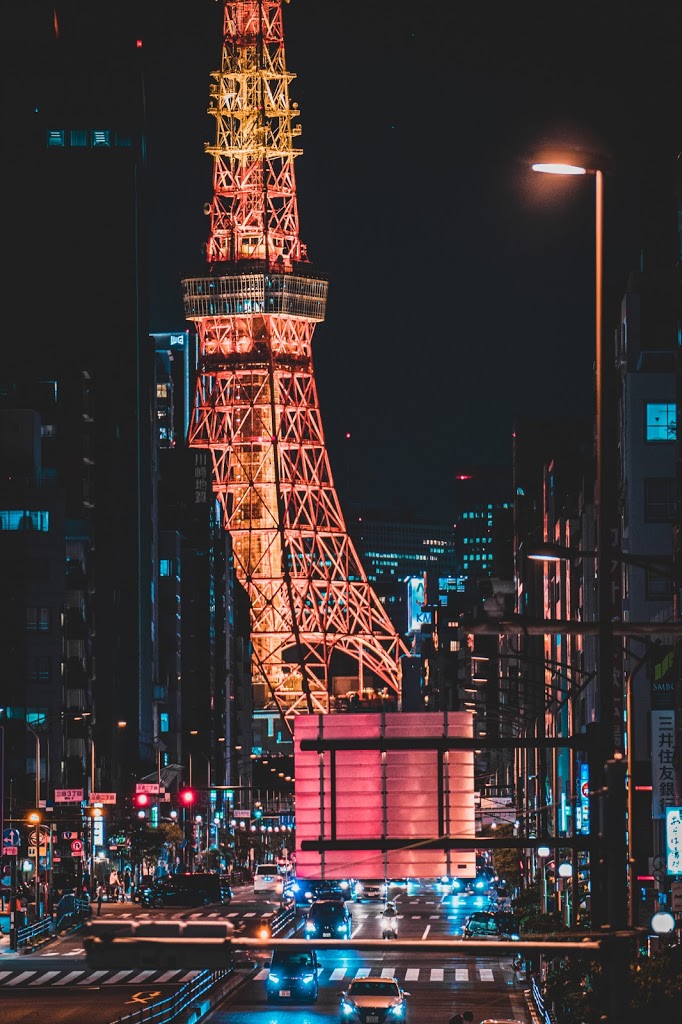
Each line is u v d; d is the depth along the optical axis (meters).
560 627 65.00
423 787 85.00
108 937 53.12
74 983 167.38
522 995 155.12
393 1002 127.38
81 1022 132.38
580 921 134.88
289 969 149.75
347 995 129.50
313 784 85.56
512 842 72.94
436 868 84.56
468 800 84.62
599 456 63.34
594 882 64.94
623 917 52.53
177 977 173.12
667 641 185.75
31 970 181.38
